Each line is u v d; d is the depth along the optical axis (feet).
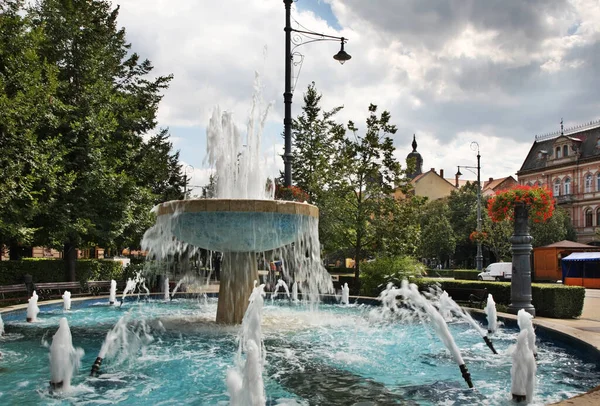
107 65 60.95
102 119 53.06
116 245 61.00
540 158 205.77
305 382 17.28
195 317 33.78
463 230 172.96
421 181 248.73
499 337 27.09
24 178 40.86
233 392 12.43
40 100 44.24
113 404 14.82
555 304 34.55
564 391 16.52
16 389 16.46
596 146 182.70
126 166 60.80
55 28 55.77
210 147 31.42
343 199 54.29
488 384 17.22
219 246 27.94
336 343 24.56
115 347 23.17
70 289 51.78
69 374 16.63
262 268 69.46
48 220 49.19
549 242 144.36
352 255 94.94
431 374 18.60
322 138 71.20
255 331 21.72
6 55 43.24
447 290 41.91
